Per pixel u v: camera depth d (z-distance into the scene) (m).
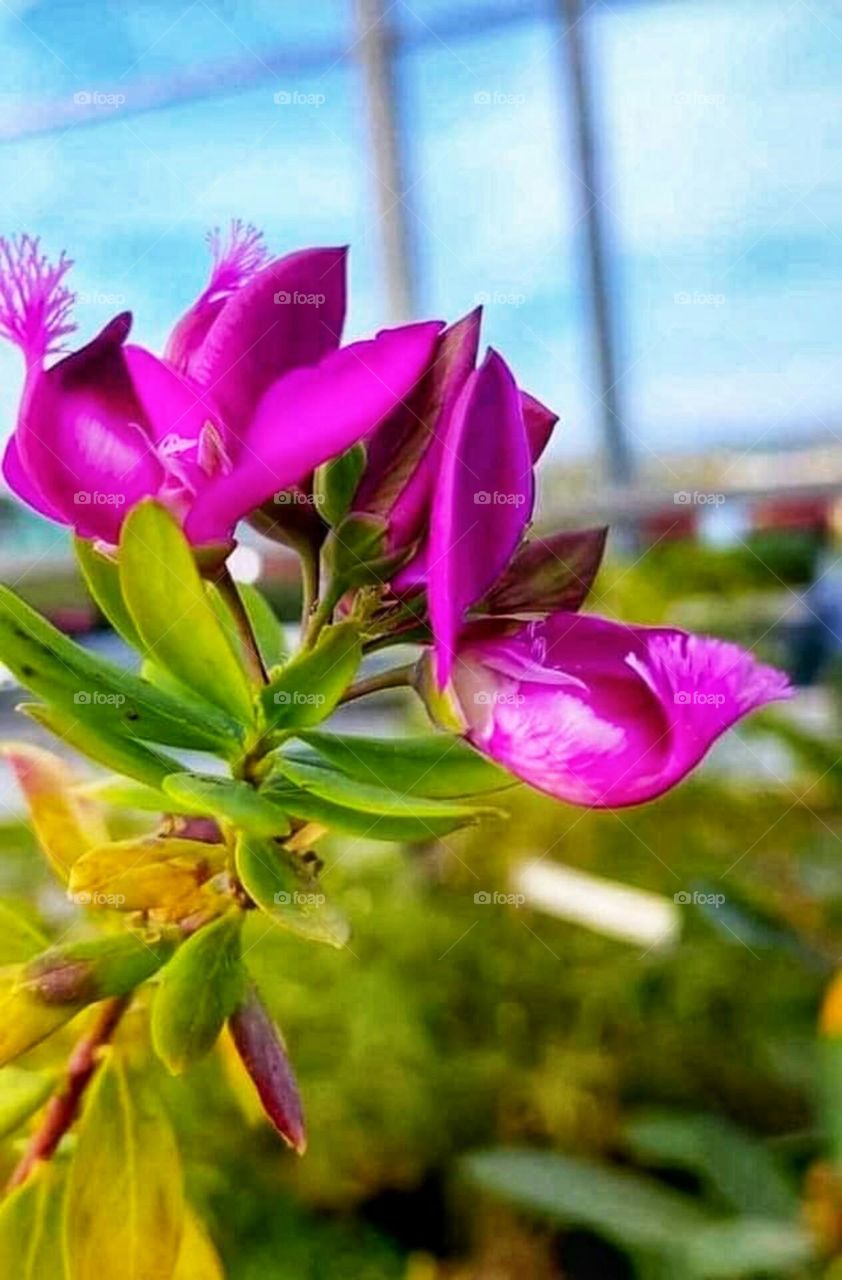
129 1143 0.08
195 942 0.08
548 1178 0.22
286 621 0.09
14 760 0.09
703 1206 0.21
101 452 0.08
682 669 0.07
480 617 0.08
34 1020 0.07
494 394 0.07
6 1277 0.08
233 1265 0.21
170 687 0.08
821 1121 0.20
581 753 0.07
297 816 0.08
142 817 0.10
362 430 0.07
